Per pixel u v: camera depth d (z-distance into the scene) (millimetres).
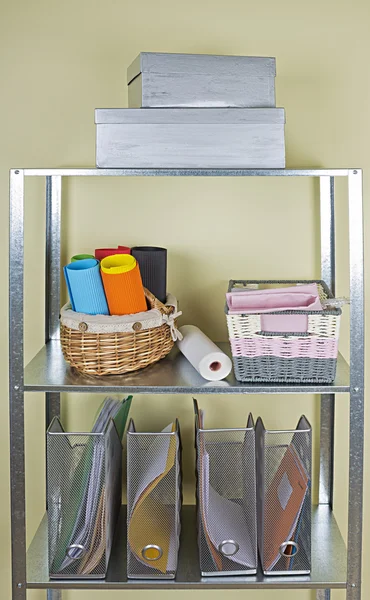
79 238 1809
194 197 1799
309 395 1871
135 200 1798
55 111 1762
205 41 1758
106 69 1755
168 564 1534
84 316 1477
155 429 1875
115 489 1665
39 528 1768
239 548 1543
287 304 1465
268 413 1876
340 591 1903
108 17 1743
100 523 1527
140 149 1446
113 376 1519
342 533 1909
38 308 1837
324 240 1799
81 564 1536
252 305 1468
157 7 1745
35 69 1750
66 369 1574
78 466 1521
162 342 1554
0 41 1741
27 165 1774
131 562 1536
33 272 1823
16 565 1522
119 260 1531
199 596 1909
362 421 1480
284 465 1534
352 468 1496
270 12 1751
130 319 1479
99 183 1789
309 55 1760
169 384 1468
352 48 1758
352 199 1433
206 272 1826
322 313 1440
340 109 1772
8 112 1759
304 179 1797
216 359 1494
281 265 1824
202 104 1453
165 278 1646
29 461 1883
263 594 1910
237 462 1547
